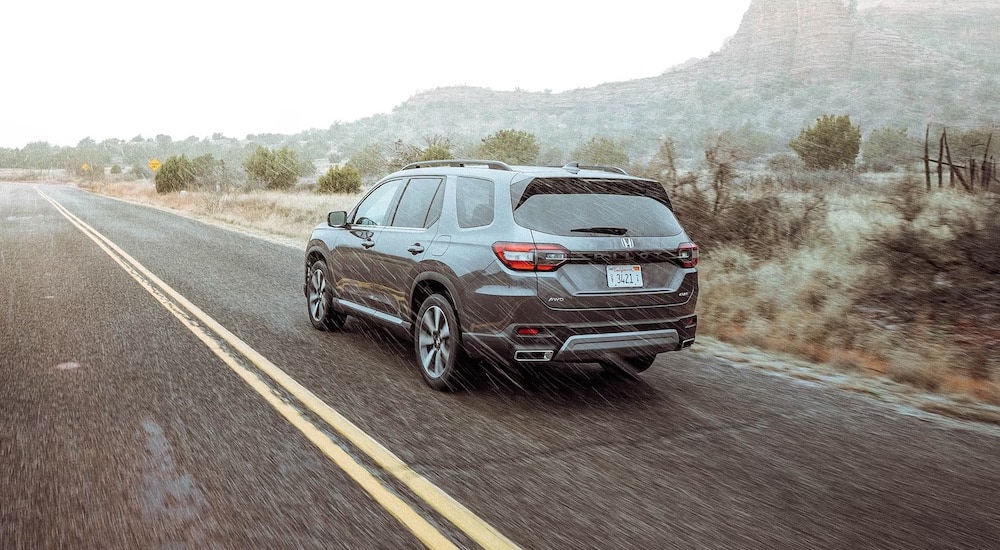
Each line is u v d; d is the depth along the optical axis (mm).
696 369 6172
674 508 3332
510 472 3723
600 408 4949
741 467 3896
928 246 8352
